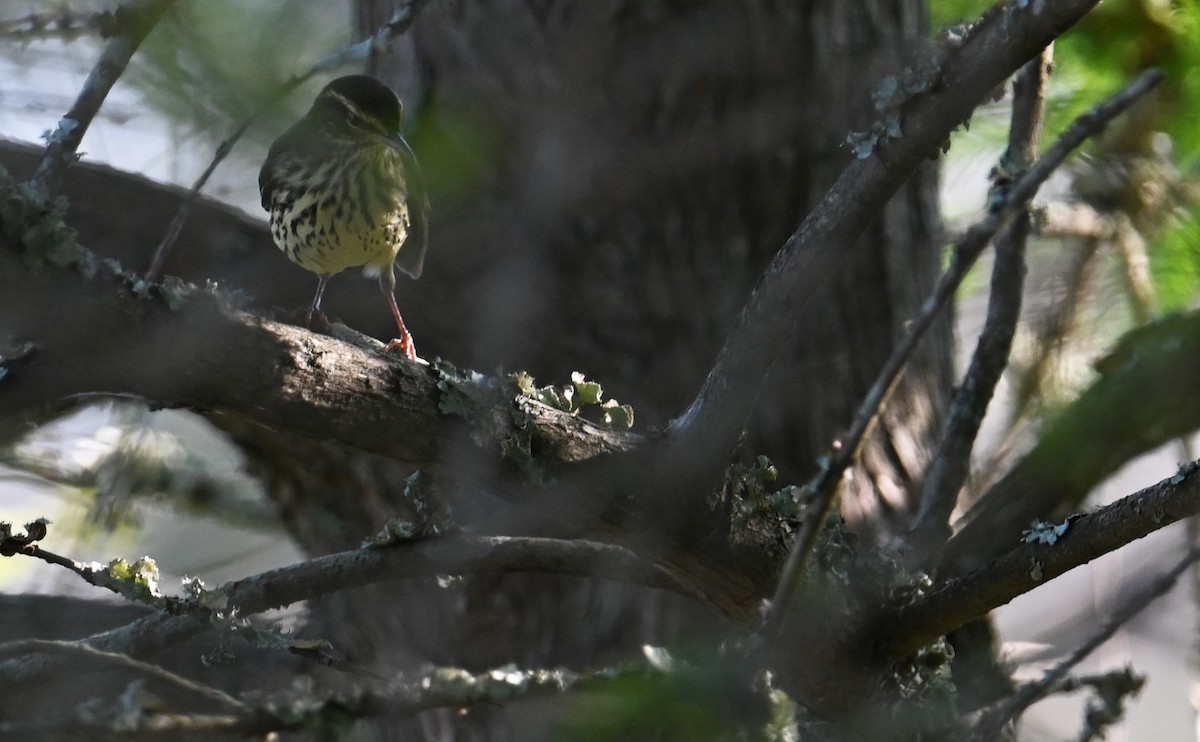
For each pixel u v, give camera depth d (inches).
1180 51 362.6
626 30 386.0
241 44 215.0
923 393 393.1
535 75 386.6
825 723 274.4
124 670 217.6
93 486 459.8
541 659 366.3
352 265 390.3
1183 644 391.2
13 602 356.8
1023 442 401.1
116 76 219.1
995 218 187.0
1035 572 242.2
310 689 191.3
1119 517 234.4
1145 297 387.9
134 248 373.1
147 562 241.1
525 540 271.6
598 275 378.9
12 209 179.2
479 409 229.3
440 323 386.6
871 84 388.5
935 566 295.0
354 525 397.7
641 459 242.7
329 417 214.5
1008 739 323.0
